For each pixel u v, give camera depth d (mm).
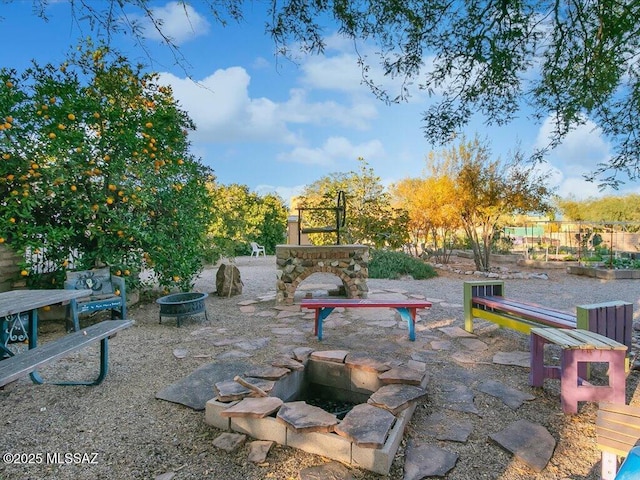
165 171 6223
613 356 2680
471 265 13070
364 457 2078
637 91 3082
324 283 9477
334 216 11781
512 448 2258
